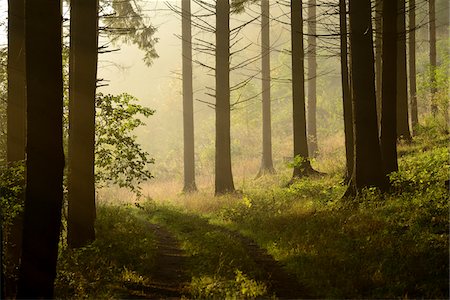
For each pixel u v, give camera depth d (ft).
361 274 30.68
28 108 26.22
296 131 81.71
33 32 26.20
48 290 26.30
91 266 36.63
